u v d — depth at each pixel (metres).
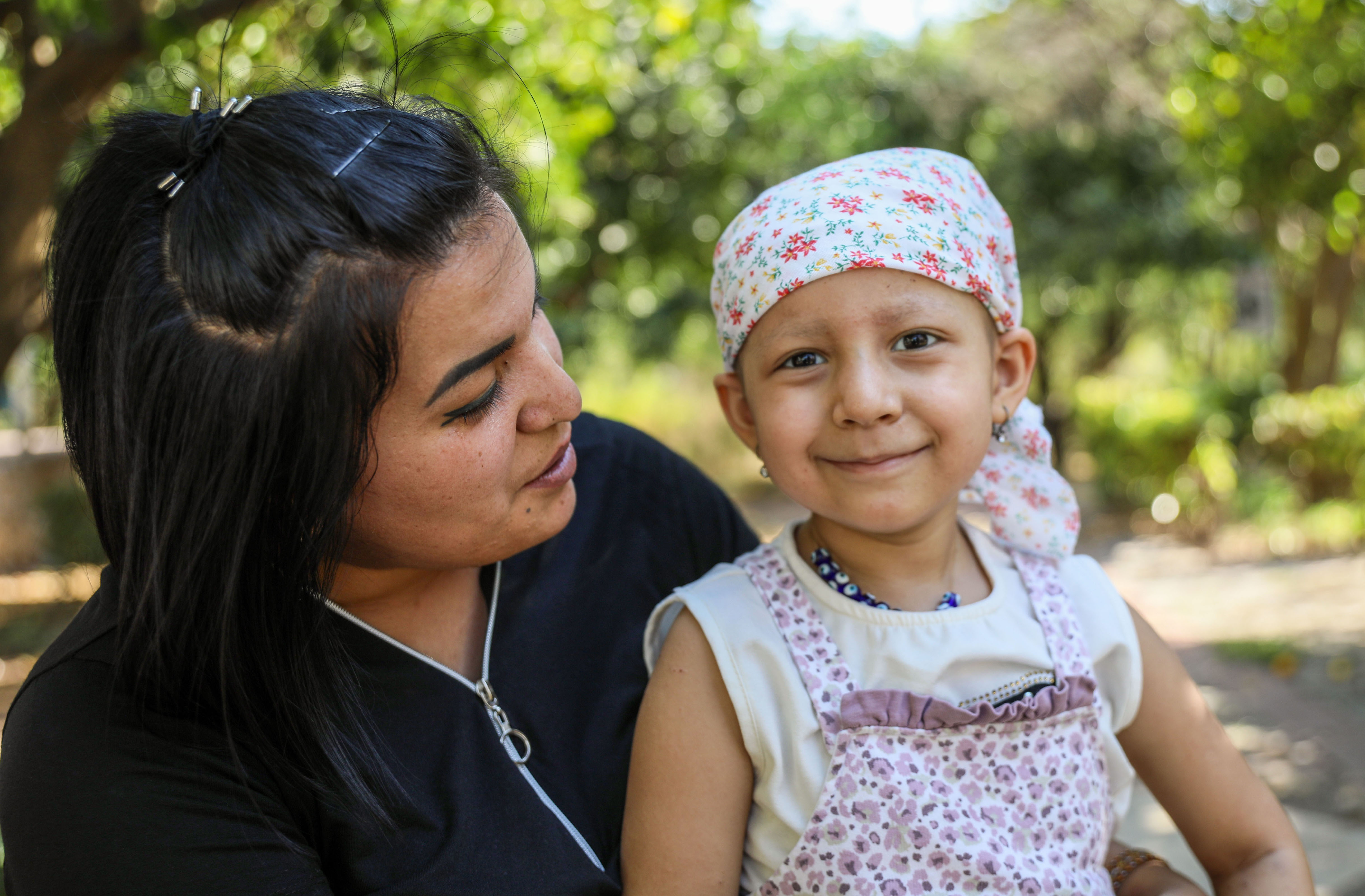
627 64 5.72
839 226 1.25
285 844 1.07
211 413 0.98
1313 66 5.48
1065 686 1.30
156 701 1.08
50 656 1.13
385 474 1.05
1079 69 10.60
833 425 1.25
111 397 1.03
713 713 1.28
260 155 1.00
